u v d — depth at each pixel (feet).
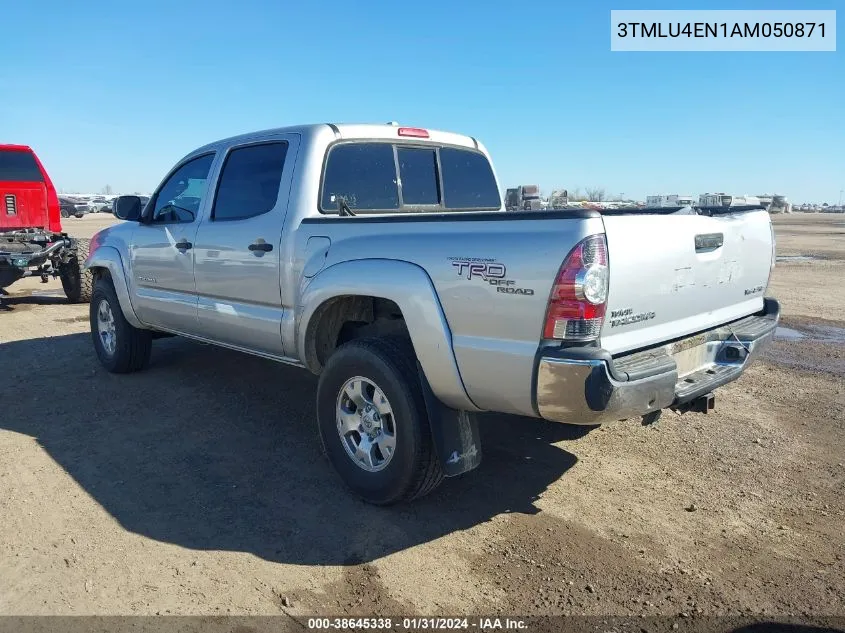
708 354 12.16
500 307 9.87
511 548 10.78
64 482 12.96
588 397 9.25
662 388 10.10
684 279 10.96
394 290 11.08
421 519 11.69
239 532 11.19
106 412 16.90
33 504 12.05
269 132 14.64
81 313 31.78
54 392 18.49
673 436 15.65
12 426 15.90
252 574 10.00
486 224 10.21
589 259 9.18
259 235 14.05
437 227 10.91
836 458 14.40
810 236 104.68
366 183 14.62
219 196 15.65
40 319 29.94
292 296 13.44
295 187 13.57
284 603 9.33
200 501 12.25
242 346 15.53
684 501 12.44
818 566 10.36
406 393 11.11
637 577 10.02
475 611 9.21
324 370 12.50
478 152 17.75
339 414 12.43
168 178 17.83
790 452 14.73
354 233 12.20
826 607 9.36
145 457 14.17
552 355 9.39
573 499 12.48
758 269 13.29
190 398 18.01
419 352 10.91
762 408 17.66
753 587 9.80
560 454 14.57
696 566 10.33
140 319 18.76
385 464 11.69
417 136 15.89
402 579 9.93
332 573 10.07
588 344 9.41
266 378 19.81
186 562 10.28
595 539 11.09
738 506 12.25
